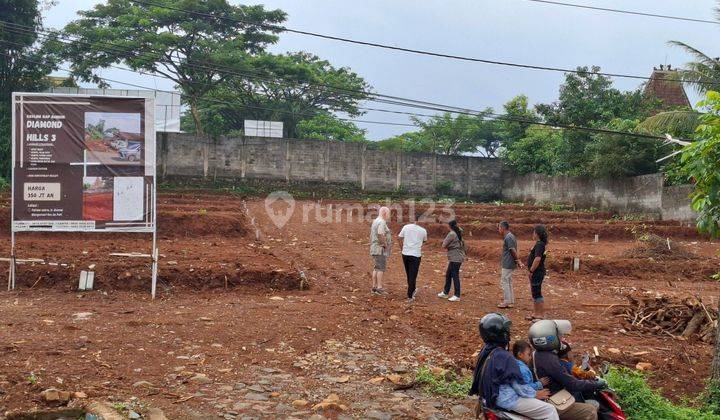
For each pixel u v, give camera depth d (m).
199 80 45.41
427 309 13.97
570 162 39.56
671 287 18.88
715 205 9.09
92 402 7.42
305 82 48.50
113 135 13.98
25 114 13.83
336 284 16.75
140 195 14.05
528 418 5.96
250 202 36.38
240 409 7.75
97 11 43.34
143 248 19.02
